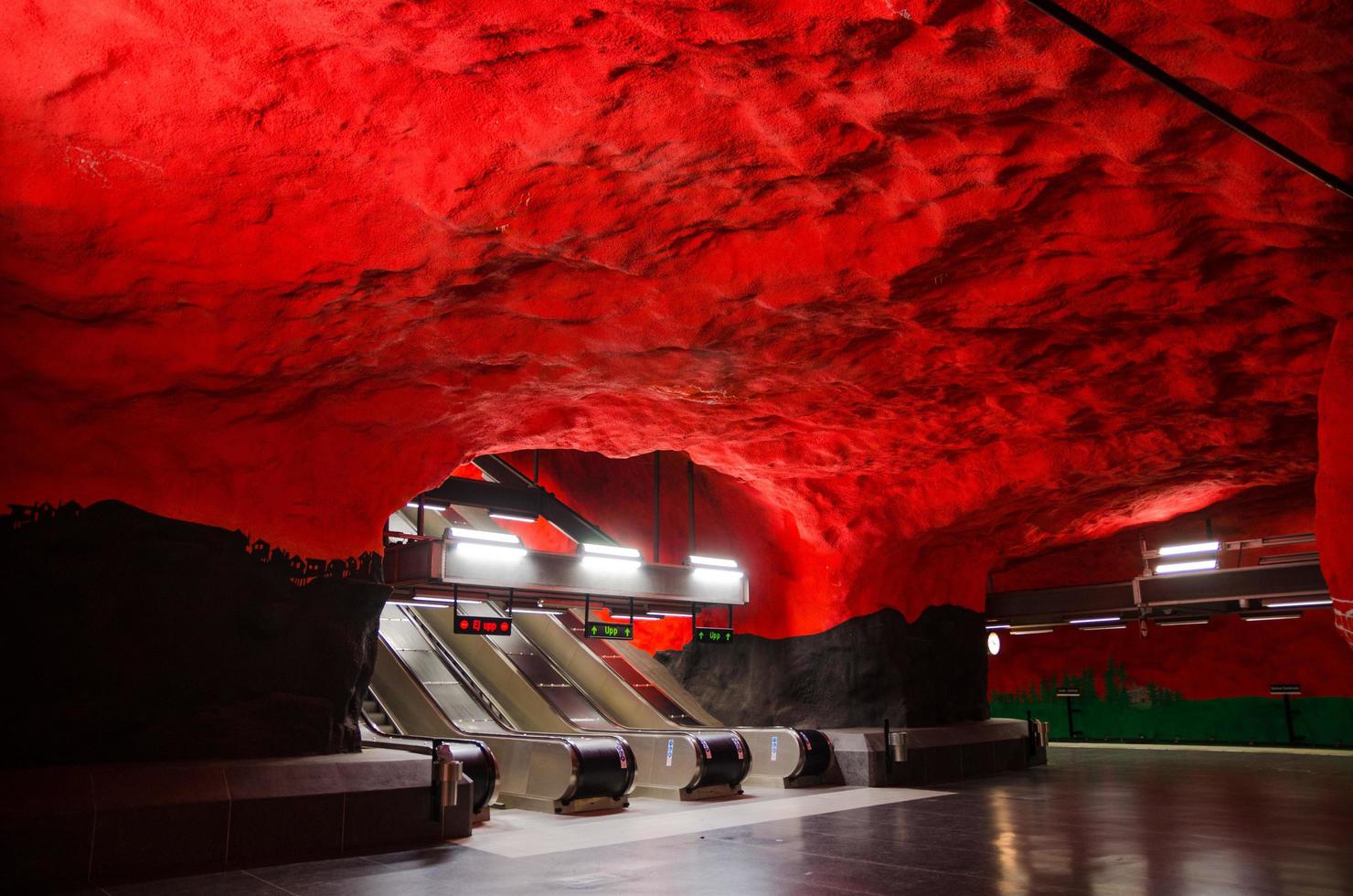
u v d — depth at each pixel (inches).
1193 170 244.8
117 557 339.0
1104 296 333.1
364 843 353.4
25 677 317.4
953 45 198.5
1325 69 182.4
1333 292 308.0
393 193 257.6
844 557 645.3
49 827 283.3
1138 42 190.1
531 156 244.2
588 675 699.4
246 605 370.3
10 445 316.2
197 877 299.7
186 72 209.0
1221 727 887.1
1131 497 636.1
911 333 369.4
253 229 265.7
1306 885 287.6
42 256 260.8
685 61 210.7
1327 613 838.5
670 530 730.8
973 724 679.7
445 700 584.4
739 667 700.0
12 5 189.6
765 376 410.6
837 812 463.5
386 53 207.9
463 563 506.3
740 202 273.1
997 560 798.5
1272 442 501.0
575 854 349.4
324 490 400.2
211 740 354.0
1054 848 354.0
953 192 265.1
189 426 350.9
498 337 353.7
